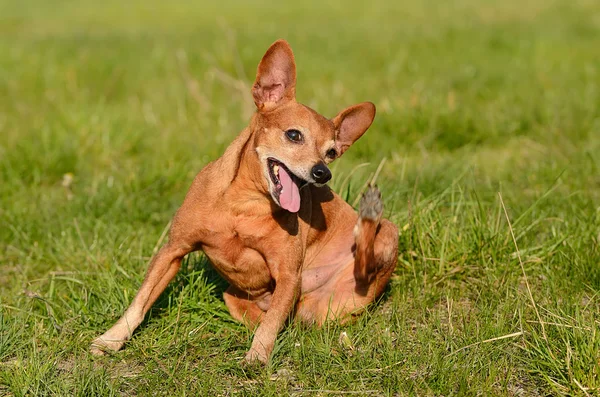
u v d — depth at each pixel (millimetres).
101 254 7695
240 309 6688
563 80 14578
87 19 27609
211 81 13875
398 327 6301
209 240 6203
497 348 5754
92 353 5969
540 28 21062
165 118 12484
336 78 15078
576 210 8461
